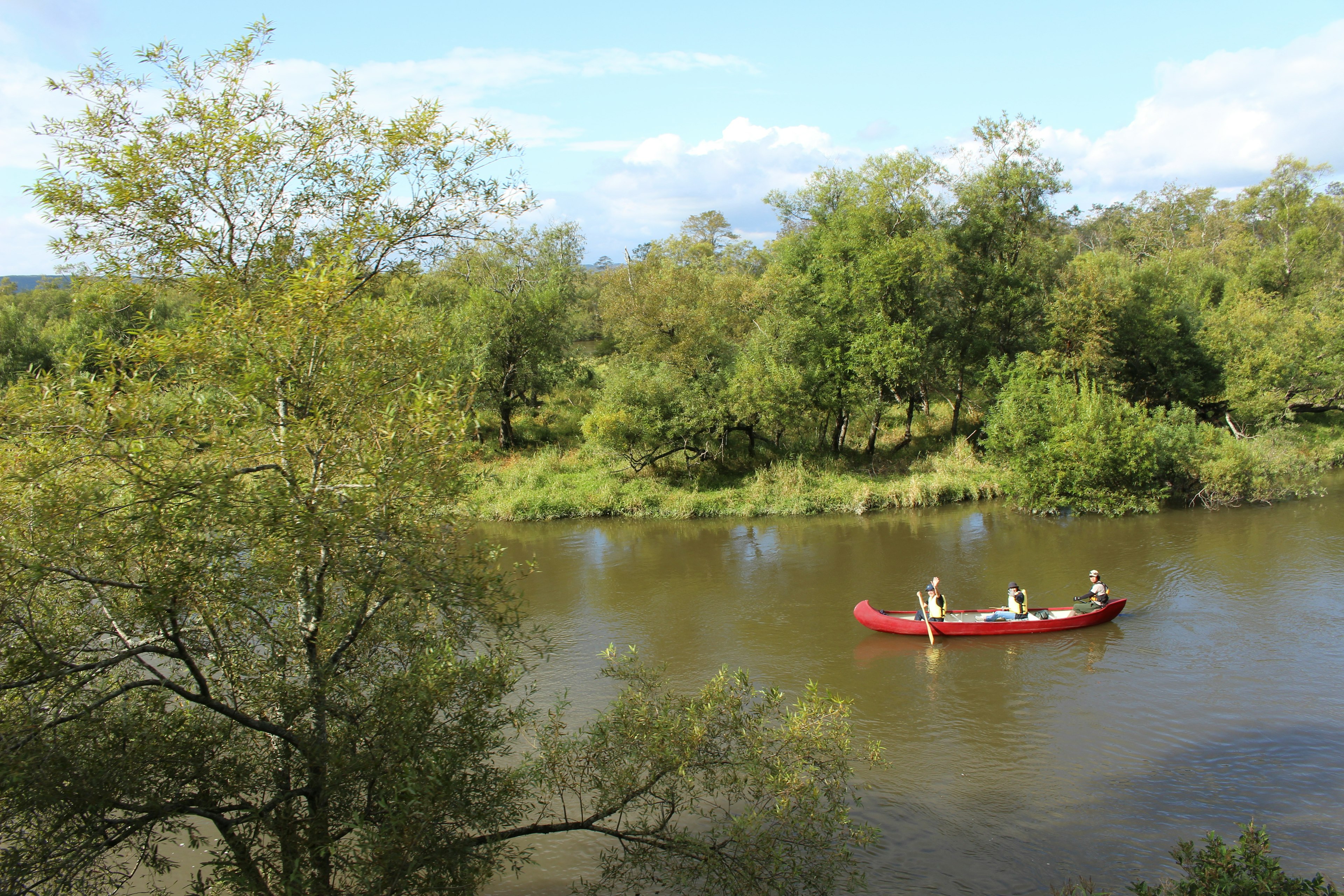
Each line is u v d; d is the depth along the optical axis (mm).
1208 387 34375
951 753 11305
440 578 6125
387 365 6820
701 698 7637
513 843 9406
